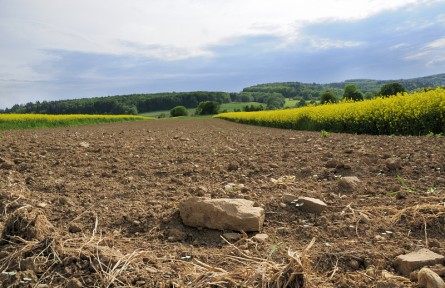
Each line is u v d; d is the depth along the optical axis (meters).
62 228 3.21
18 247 2.58
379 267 2.34
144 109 102.25
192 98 109.94
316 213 3.45
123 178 5.12
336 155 6.08
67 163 6.24
